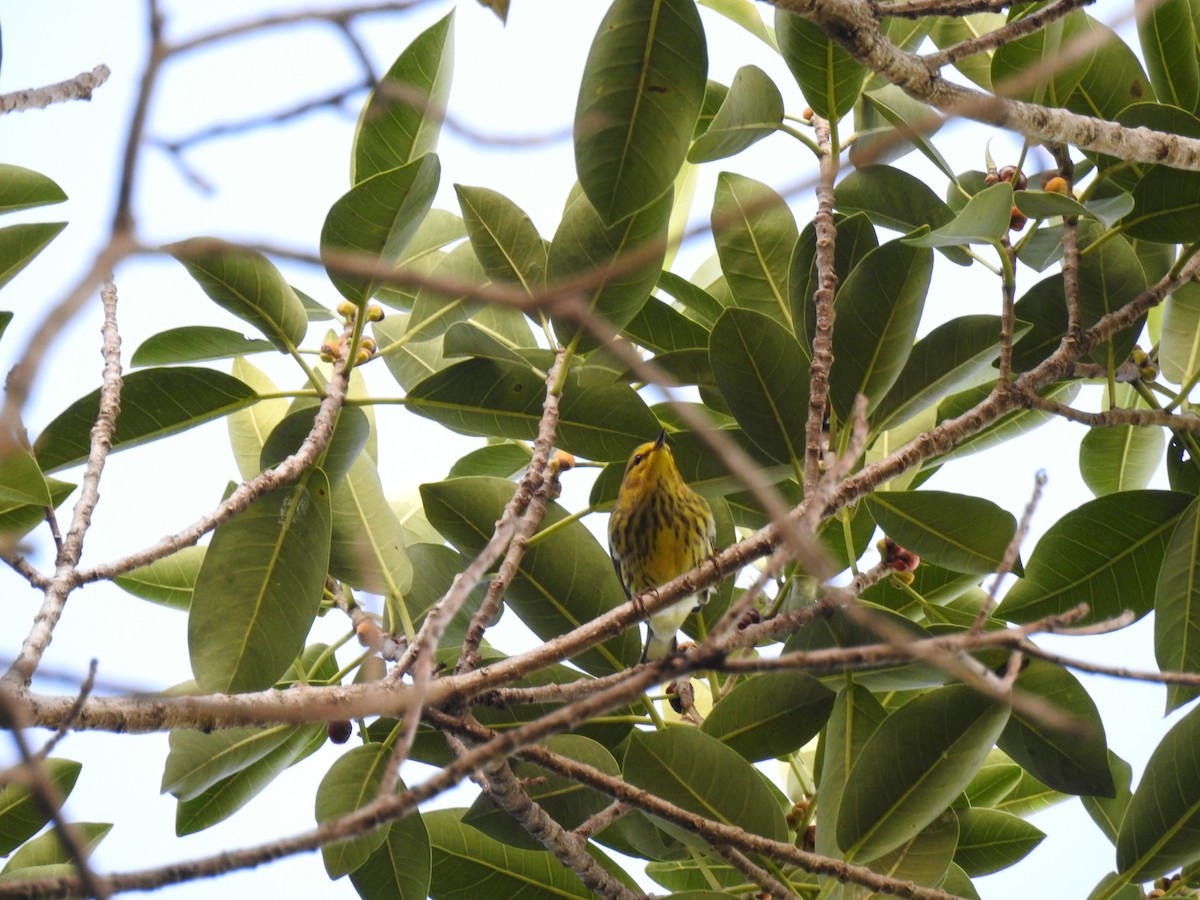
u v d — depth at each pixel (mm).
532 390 8945
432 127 8656
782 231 9789
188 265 8188
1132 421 8258
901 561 9102
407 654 7020
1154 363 9789
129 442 8523
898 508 8477
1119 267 8844
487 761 4570
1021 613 8688
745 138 8820
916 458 7531
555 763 7012
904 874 7570
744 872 7059
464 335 8719
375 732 8852
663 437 8875
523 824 7344
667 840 8516
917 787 7574
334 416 8336
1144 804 7613
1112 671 5059
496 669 6957
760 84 8711
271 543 8008
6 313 8195
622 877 8703
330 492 8406
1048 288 8906
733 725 8211
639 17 7254
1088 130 7645
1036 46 8344
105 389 7715
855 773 7602
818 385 7461
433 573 9438
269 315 8484
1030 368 9102
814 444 7344
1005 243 8930
